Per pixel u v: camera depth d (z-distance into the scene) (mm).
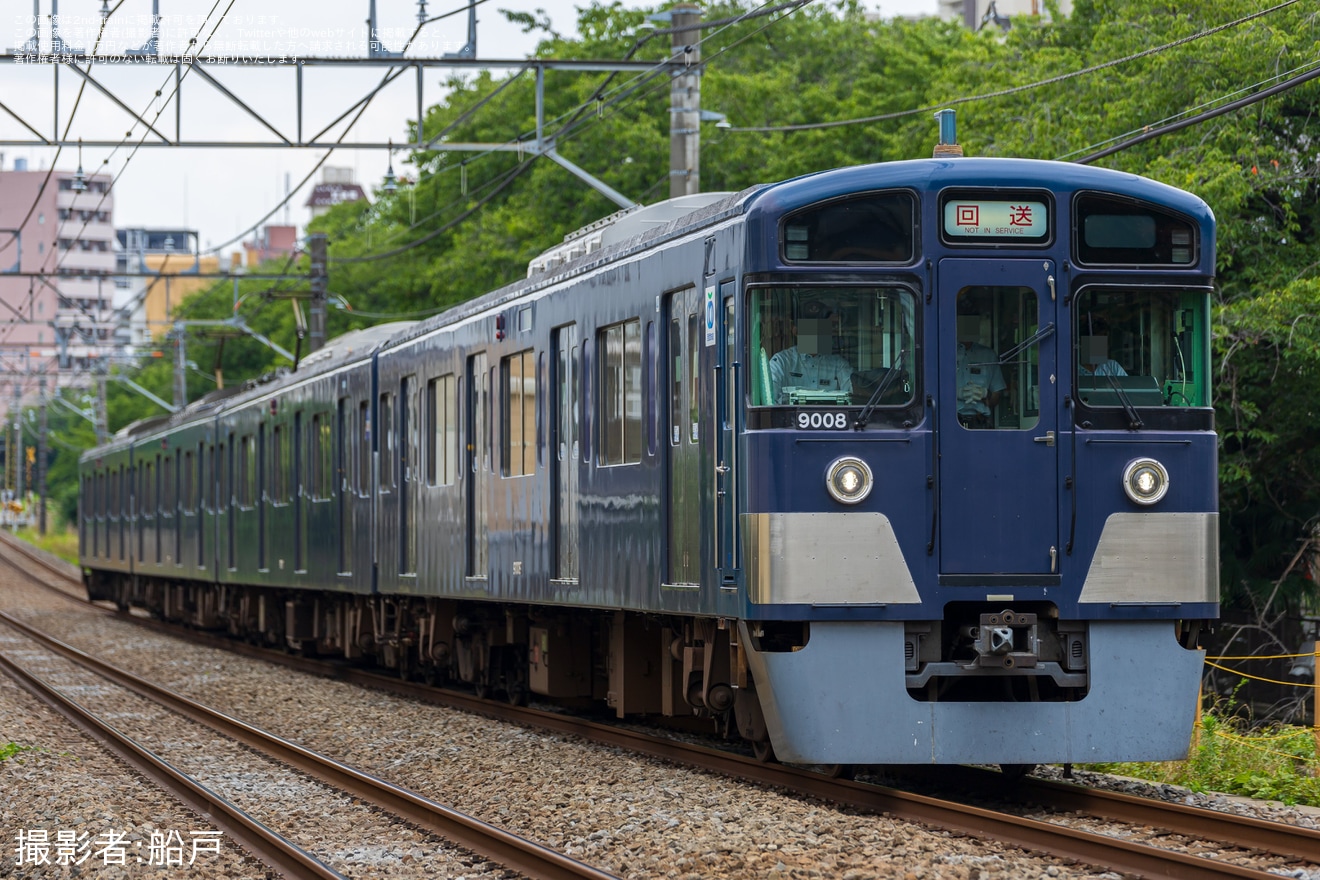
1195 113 42219
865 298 21281
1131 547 21375
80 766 29078
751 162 76875
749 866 17562
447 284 84438
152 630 70562
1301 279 40625
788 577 20828
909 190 21359
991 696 22312
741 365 21312
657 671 28969
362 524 42594
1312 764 25219
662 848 18750
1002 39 73688
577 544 28422
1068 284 21469
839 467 20906
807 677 20938
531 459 30719
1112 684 21281
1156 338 21750
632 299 25734
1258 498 46281
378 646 44438
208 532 61656
